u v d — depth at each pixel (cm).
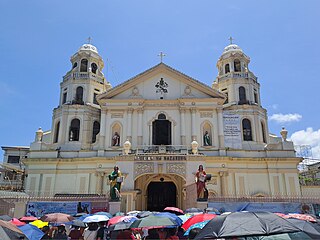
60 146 3822
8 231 721
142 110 3728
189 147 3588
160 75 3878
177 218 1207
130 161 2759
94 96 4184
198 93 3812
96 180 3531
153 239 1134
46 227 1280
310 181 5028
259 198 2411
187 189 2662
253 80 4212
